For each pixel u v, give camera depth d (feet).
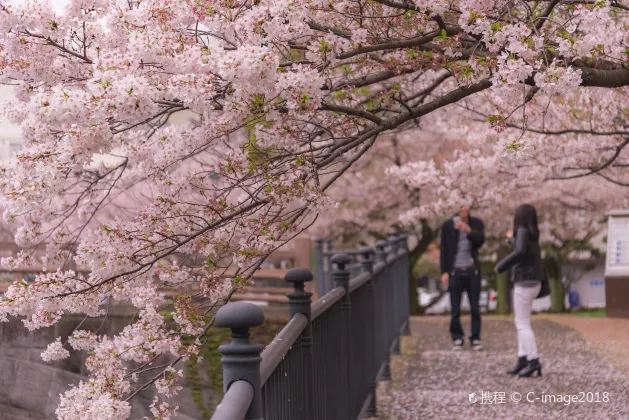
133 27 21.29
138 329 22.86
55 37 21.24
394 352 65.98
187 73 19.43
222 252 23.20
